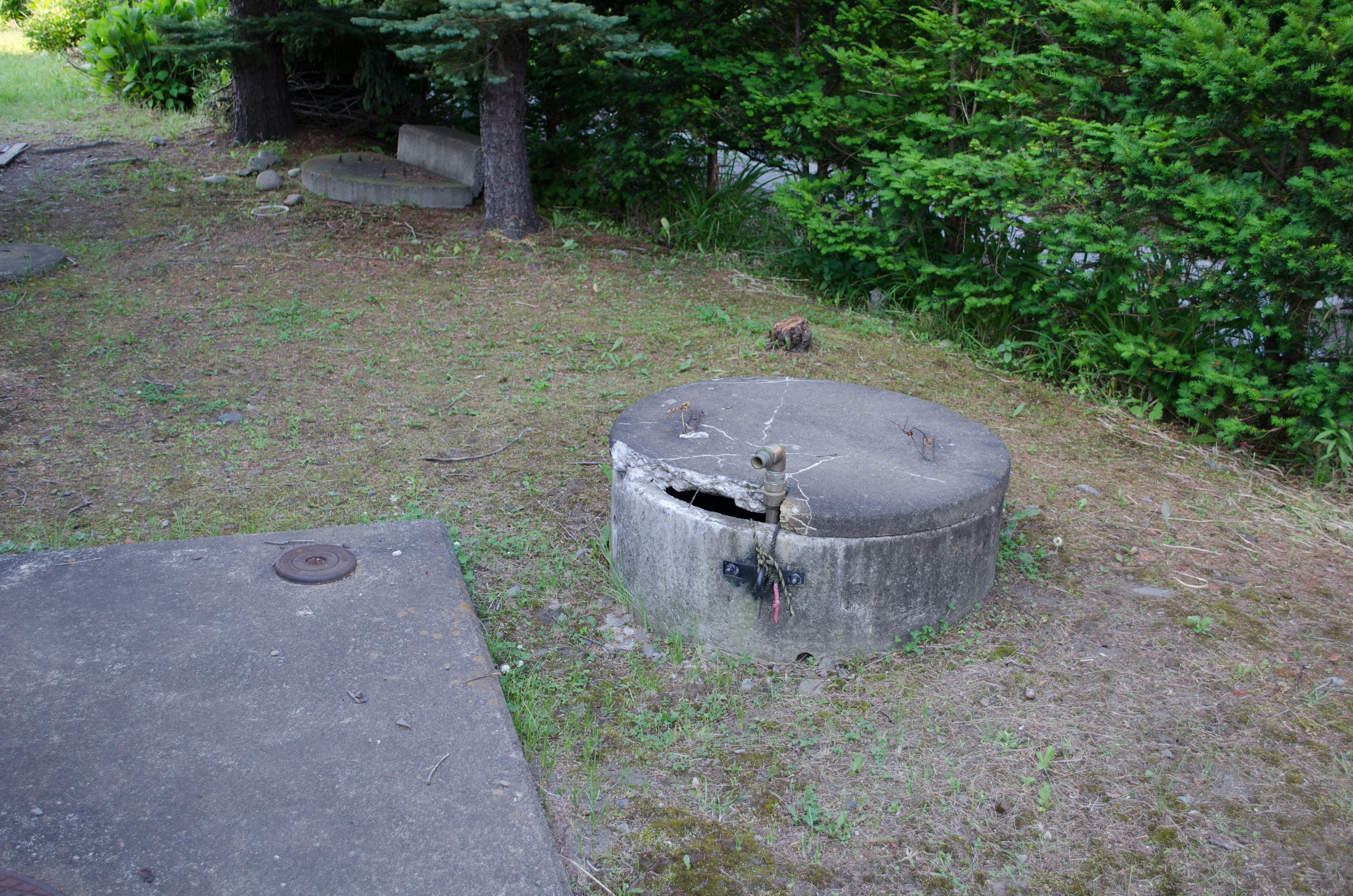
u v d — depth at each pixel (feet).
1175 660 11.63
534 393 19.29
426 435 17.25
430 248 28.60
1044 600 12.87
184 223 29.30
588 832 8.93
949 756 9.98
